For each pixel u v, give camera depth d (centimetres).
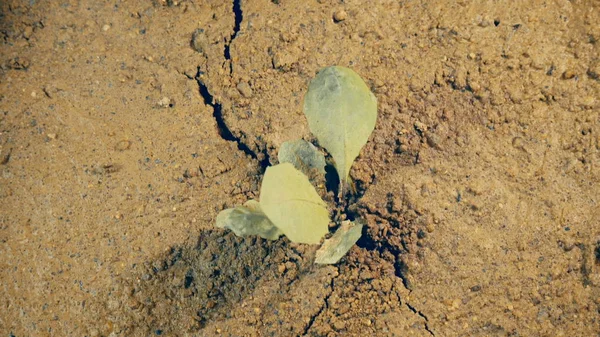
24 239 30
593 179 29
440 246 29
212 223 30
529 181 30
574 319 29
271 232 30
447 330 29
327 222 30
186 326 29
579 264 29
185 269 30
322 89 29
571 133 30
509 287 29
